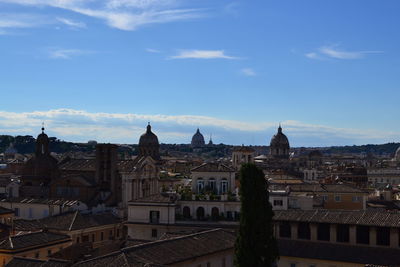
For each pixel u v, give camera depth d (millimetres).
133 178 155875
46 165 176875
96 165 163000
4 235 117562
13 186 166250
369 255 88375
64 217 128750
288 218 97062
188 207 126938
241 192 74938
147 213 124000
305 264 90750
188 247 87000
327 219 94875
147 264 73562
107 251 95125
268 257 74188
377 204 174750
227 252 93500
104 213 142500
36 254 98562
